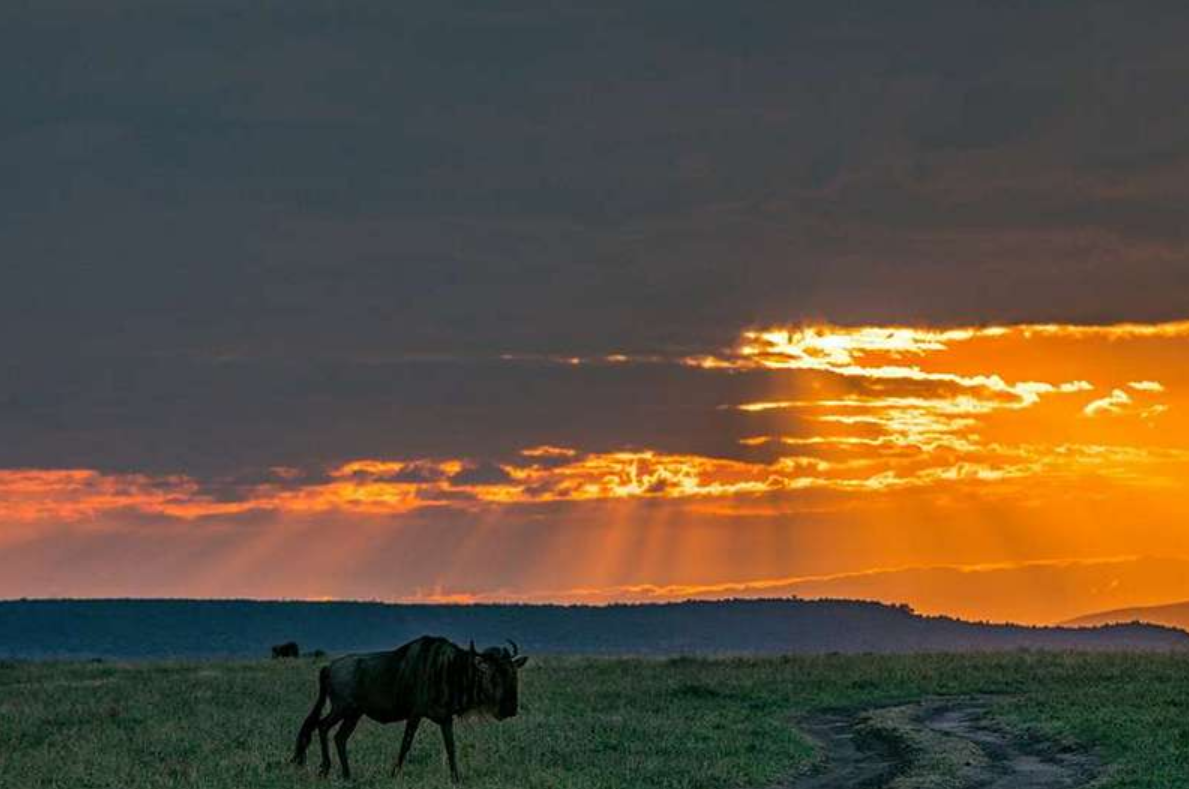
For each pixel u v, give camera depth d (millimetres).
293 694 73375
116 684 81562
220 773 45469
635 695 70750
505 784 42719
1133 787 42344
